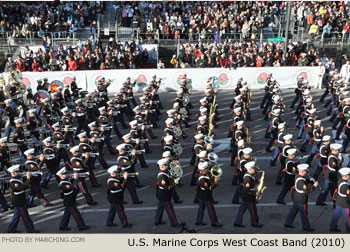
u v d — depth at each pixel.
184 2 38.41
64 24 35.12
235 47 32.25
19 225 13.28
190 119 23.78
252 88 30.19
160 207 12.69
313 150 16.34
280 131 16.78
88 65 30.53
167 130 16.89
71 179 12.88
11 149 19.42
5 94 23.27
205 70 29.75
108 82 24.67
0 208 14.62
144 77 29.50
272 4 39.25
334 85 23.64
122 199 12.64
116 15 36.91
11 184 12.20
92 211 14.03
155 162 17.98
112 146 20.11
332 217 12.12
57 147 15.92
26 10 36.41
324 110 24.77
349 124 17.92
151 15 36.12
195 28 35.53
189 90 24.25
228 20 35.72
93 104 22.28
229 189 15.40
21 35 34.94
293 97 27.53
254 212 12.47
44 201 14.52
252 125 22.66
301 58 30.55
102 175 16.95
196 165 15.49
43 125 21.41
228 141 20.30
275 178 16.09
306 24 37.78
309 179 12.18
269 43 32.59
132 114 24.64
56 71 28.58
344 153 18.34
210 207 12.51
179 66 32.56
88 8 37.22
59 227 12.79
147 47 33.44
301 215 12.15
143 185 15.86
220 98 27.84
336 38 35.59
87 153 14.59
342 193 11.73
